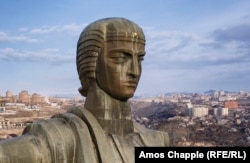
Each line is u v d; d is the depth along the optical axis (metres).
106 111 9.09
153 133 9.97
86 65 9.20
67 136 8.25
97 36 9.09
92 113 9.12
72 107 9.27
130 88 9.12
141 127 10.23
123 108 9.37
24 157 7.59
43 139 8.05
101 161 8.42
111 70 9.00
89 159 8.24
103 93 9.14
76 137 8.36
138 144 9.34
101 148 8.52
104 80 9.06
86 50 9.20
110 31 9.06
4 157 7.34
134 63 9.14
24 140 7.81
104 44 9.07
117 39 9.02
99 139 8.60
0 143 7.54
